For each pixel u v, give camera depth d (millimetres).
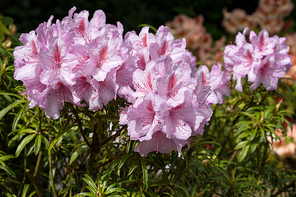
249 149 1124
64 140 1088
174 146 875
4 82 1059
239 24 2396
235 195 1085
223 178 1030
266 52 1049
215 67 1068
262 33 1052
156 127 834
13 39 1225
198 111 846
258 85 1066
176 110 852
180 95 843
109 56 848
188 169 957
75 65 840
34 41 863
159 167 939
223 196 1006
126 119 861
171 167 957
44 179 1132
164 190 1025
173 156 932
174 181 965
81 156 1146
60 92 859
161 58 848
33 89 857
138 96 859
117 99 907
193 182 1001
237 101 1149
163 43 899
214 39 3053
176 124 853
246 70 1059
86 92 863
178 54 908
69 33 855
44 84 857
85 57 853
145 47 892
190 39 2125
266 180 1178
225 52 1104
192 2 3188
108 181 975
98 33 882
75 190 1100
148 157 935
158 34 918
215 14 3229
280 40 1079
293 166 1833
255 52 1047
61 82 845
